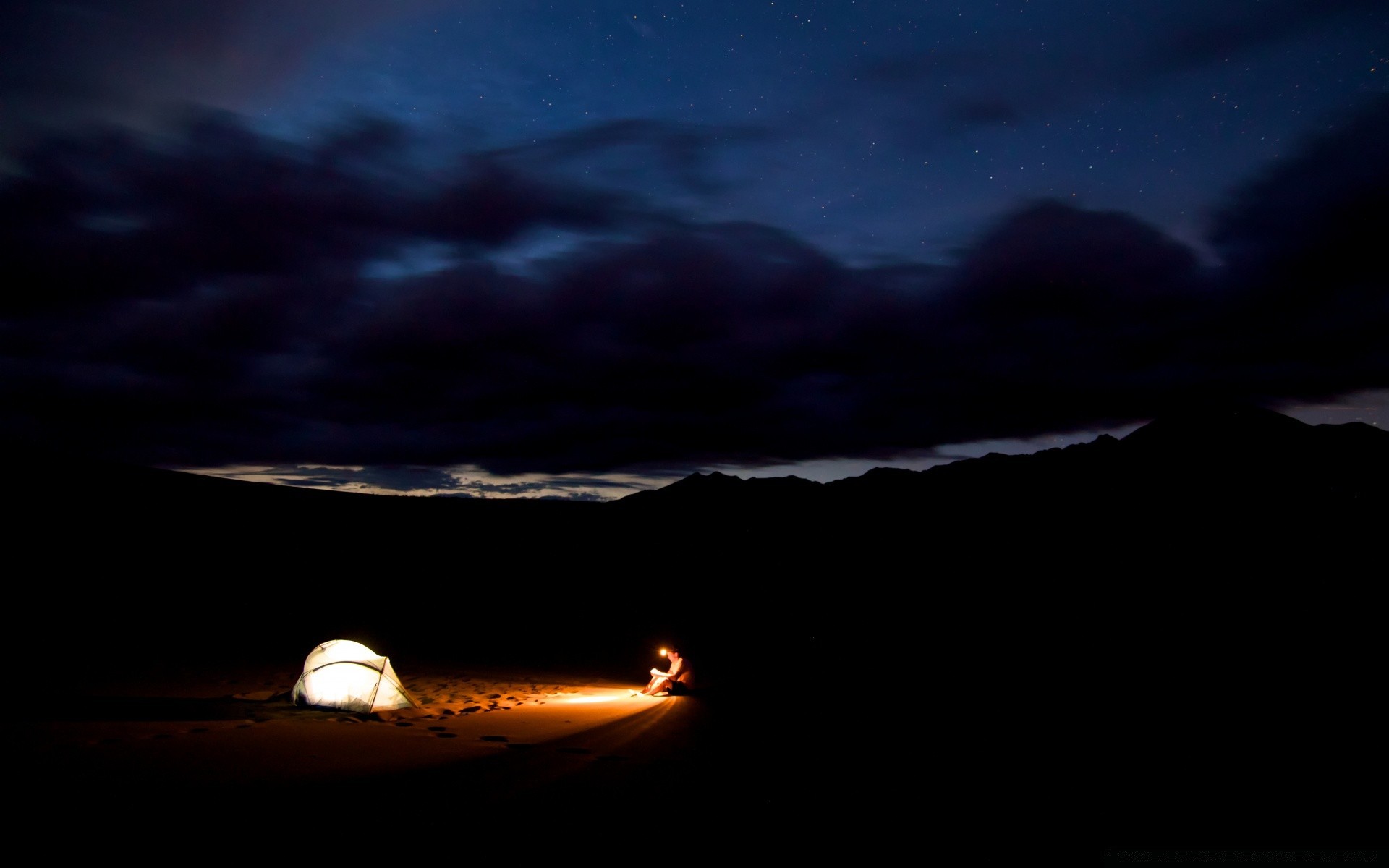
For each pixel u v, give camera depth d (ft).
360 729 23.81
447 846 13.53
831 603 77.77
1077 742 24.13
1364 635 44.14
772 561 110.22
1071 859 14.24
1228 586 66.13
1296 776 19.99
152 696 28.35
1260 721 26.43
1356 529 81.82
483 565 97.91
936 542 111.86
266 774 17.67
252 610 58.70
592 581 93.50
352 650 28.48
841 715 28.96
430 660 44.50
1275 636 45.52
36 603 51.85
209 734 21.70
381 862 12.56
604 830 14.92
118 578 64.54
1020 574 84.94
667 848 14.15
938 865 13.93
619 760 21.09
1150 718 27.53
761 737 24.84
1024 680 36.19
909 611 69.15
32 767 16.98
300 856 12.62
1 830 13.05
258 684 32.81
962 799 18.17
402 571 88.07
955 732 25.68
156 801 15.15
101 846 12.57
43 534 74.90
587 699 33.01
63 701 25.91
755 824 15.89
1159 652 42.86
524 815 15.56
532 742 23.07
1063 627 54.49
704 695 34.17
